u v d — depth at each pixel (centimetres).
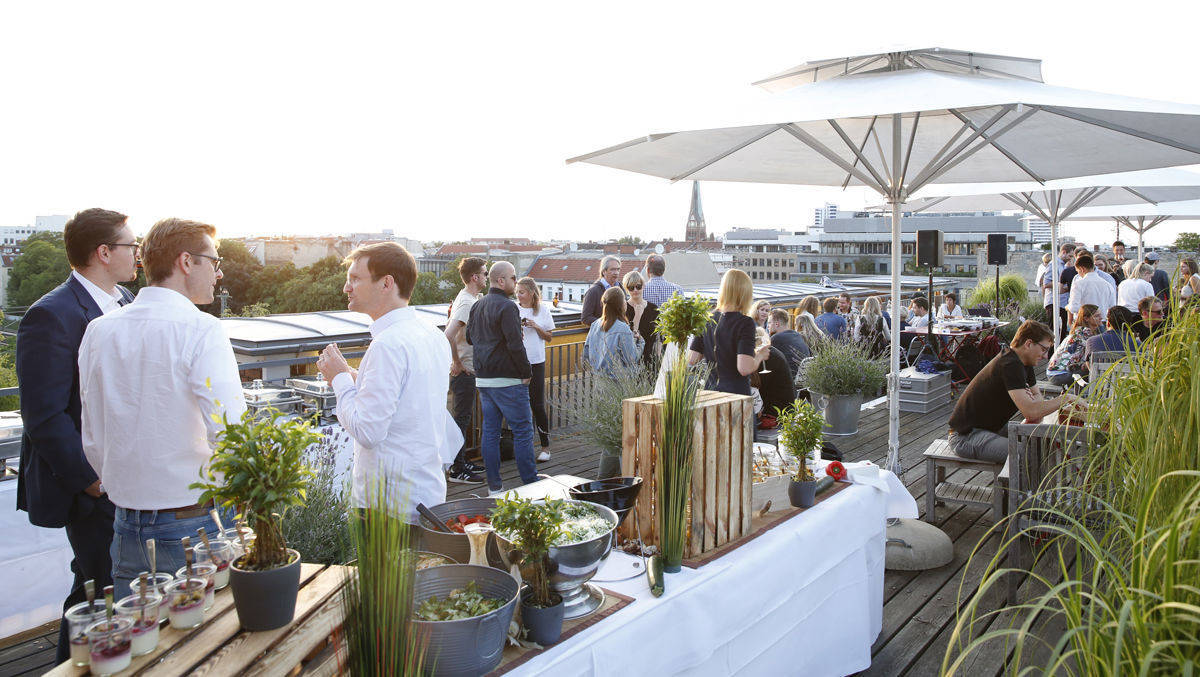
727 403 249
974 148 398
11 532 333
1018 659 139
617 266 764
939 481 540
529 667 168
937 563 418
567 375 751
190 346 210
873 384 730
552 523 177
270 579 144
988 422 479
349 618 139
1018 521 369
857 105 335
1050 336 474
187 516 214
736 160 503
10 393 396
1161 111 309
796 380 743
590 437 536
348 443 421
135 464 210
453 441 249
